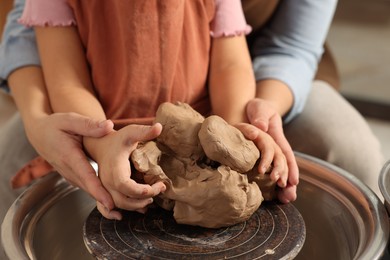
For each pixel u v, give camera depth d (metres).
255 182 0.80
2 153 1.15
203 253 0.72
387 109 2.47
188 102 1.06
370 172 1.15
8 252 0.71
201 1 1.02
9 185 1.09
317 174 0.93
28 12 1.04
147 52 0.98
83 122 0.82
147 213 0.81
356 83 2.63
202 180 0.74
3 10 1.55
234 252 0.72
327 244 0.85
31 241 0.80
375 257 0.68
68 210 0.90
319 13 1.29
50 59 1.02
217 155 0.74
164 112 0.79
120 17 0.96
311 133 1.19
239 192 0.73
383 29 3.07
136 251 0.72
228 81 1.03
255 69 1.22
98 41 0.99
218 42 1.08
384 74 2.70
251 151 0.77
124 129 0.75
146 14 0.96
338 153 1.16
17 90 1.05
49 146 0.86
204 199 0.73
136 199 0.74
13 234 0.76
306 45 1.29
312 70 1.30
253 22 1.31
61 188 0.91
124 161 0.73
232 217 0.74
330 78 1.57
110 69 1.01
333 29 3.07
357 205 0.84
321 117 1.22
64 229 0.88
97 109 0.96
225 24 1.07
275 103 1.08
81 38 1.04
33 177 1.03
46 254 0.83
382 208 0.80
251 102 0.97
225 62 1.07
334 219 0.87
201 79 1.06
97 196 0.77
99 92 1.04
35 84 1.04
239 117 0.95
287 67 1.20
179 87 1.03
